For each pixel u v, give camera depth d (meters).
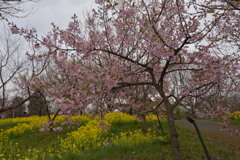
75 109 4.75
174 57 4.53
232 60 4.79
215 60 4.85
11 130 10.51
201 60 4.84
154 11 4.71
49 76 8.88
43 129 5.61
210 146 7.44
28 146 8.67
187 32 4.25
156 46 4.49
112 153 6.29
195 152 6.66
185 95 4.98
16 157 6.67
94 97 4.63
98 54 5.07
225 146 7.91
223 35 6.00
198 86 5.26
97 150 6.73
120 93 6.35
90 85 4.56
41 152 6.78
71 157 5.84
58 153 6.66
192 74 5.45
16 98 16.19
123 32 5.15
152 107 6.57
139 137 7.46
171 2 4.75
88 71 4.91
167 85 7.19
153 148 6.71
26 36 4.57
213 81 5.14
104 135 8.79
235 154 6.73
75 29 4.88
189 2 4.59
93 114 5.04
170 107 4.77
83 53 4.80
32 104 22.64
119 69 4.95
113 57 5.24
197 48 4.62
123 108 6.23
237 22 6.10
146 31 4.89
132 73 5.17
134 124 11.13
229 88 5.69
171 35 4.54
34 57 4.96
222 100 5.57
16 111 24.47
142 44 4.84
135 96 6.78
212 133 10.86
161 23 5.14
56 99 4.53
